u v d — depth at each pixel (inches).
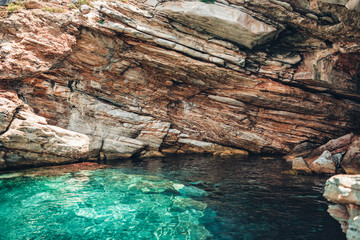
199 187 305.1
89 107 476.1
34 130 367.6
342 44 449.4
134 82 524.1
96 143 458.6
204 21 437.7
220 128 605.3
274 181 337.7
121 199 259.3
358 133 570.9
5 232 187.2
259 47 487.2
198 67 490.6
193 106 595.5
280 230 190.7
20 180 316.2
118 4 436.1
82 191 282.2
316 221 206.5
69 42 429.4
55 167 389.4
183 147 602.2
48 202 247.3
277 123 591.8
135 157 512.4
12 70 386.9
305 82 503.8
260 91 527.5
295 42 482.6
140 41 463.2
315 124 570.6
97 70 481.7
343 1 383.6
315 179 351.9
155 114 565.9
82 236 183.5
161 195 273.0
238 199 262.2
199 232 189.0
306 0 409.1
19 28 393.4
